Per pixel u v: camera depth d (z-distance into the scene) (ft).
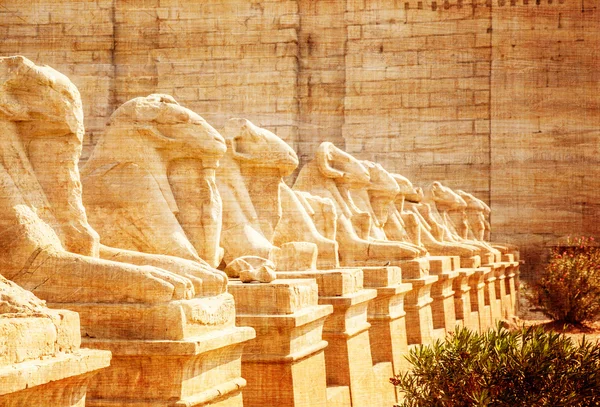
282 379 35.01
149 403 27.17
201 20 115.85
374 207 62.75
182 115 35.50
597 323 89.56
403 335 52.49
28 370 19.75
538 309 91.30
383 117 117.91
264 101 115.75
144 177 34.96
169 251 34.53
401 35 117.70
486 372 34.76
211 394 28.58
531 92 114.42
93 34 112.16
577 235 112.88
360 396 43.32
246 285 35.53
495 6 115.44
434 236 80.43
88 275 27.78
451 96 116.78
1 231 28.07
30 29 111.14
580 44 113.91
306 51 119.24
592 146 113.60
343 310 42.04
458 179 116.16
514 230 114.11
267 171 43.83
